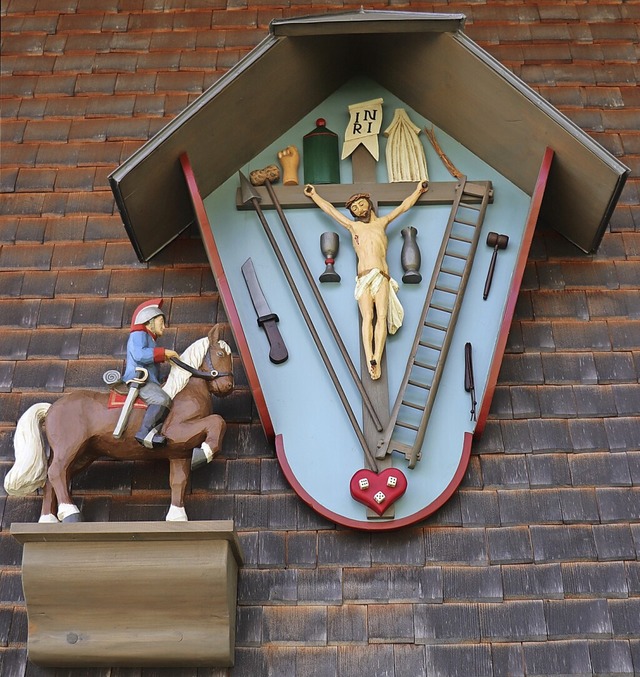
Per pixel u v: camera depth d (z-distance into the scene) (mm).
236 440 12789
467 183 14008
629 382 13281
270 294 13453
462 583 11828
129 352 12328
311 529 12188
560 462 12625
